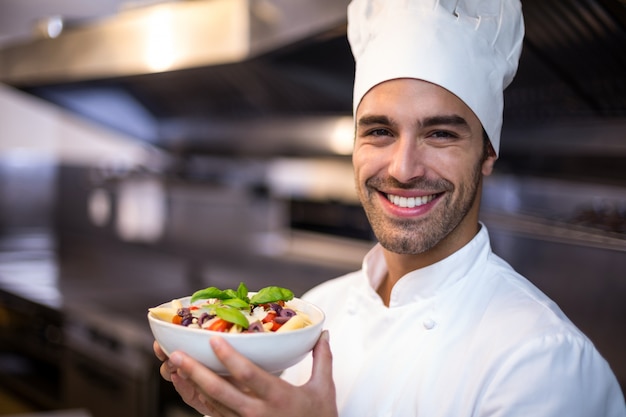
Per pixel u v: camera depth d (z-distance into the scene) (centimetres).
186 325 79
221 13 202
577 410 88
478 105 97
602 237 173
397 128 96
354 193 302
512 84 176
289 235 326
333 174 310
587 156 184
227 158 331
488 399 88
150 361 229
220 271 339
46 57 275
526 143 200
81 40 256
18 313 297
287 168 330
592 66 150
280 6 180
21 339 296
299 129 279
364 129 100
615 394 94
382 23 101
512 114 195
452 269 101
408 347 101
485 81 98
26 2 395
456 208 96
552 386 86
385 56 97
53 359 277
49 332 279
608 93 159
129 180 397
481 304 99
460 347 97
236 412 78
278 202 331
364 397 102
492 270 103
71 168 446
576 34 139
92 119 345
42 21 286
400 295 104
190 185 367
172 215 379
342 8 154
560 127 188
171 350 79
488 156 105
